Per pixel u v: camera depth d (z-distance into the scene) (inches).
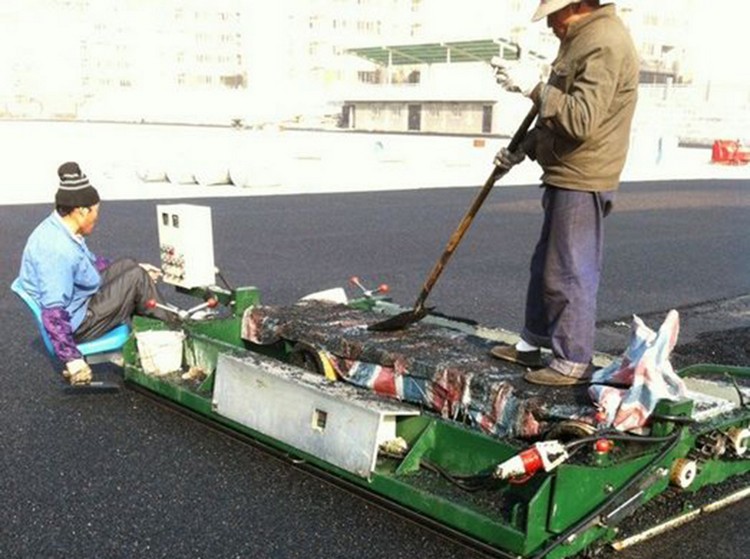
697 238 410.9
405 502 106.4
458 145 1188.5
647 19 2947.8
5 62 2778.1
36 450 133.0
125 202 481.4
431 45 1863.9
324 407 116.3
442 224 430.9
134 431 141.4
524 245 365.7
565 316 114.0
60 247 147.6
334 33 2888.8
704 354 202.7
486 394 114.4
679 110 1952.5
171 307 166.2
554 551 94.3
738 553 105.7
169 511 113.8
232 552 103.7
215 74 2997.0
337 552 103.9
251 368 127.3
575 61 107.2
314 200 529.3
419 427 116.1
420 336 138.2
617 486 98.7
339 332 139.7
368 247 348.8
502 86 115.0
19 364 178.2
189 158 649.6
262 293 254.2
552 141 112.2
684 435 103.7
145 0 2908.5
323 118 2320.4
